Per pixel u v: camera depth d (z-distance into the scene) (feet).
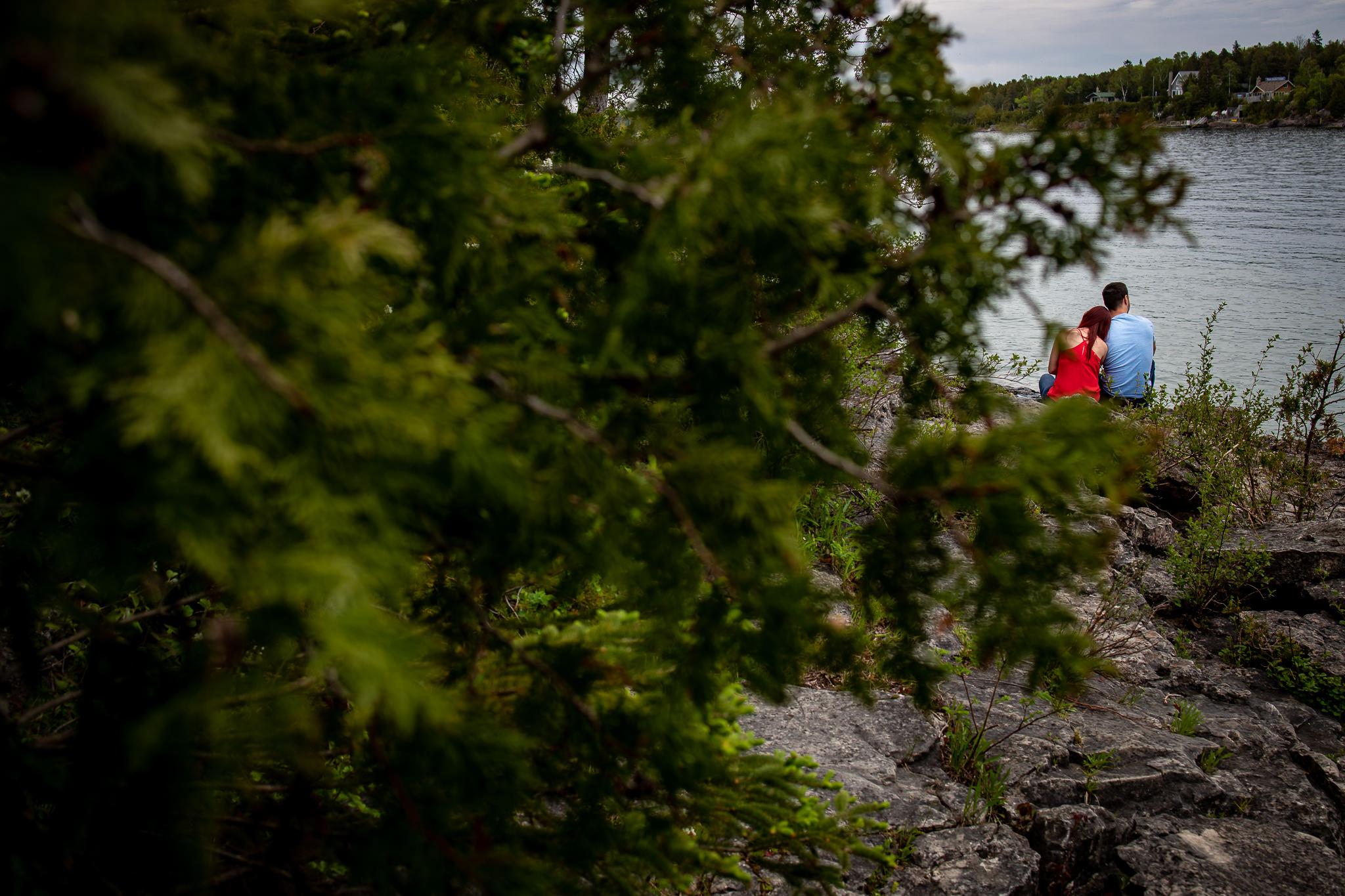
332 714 4.27
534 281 3.68
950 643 13.61
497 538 3.88
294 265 2.35
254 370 2.17
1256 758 13.42
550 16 4.87
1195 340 52.19
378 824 4.38
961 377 4.52
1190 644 17.83
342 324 2.36
